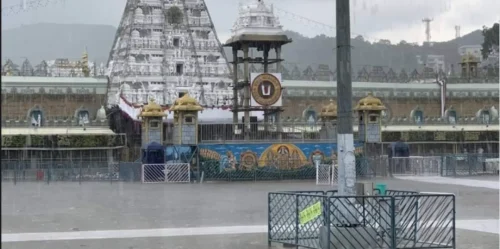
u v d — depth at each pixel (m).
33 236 22.25
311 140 64.38
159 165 59.78
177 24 103.69
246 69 67.88
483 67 133.25
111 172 61.81
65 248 19.44
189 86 101.88
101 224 25.86
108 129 92.94
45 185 55.66
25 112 101.25
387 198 16.70
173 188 50.88
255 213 30.25
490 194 40.78
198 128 62.38
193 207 33.62
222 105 95.81
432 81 126.44
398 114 119.31
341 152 17.27
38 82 102.31
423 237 19.75
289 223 19.33
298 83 117.00
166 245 19.91
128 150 88.38
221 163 61.41
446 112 120.25
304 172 63.56
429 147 102.38
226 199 39.06
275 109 66.44
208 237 21.67
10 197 41.12
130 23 103.94
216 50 104.81
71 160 80.75
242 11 79.69
